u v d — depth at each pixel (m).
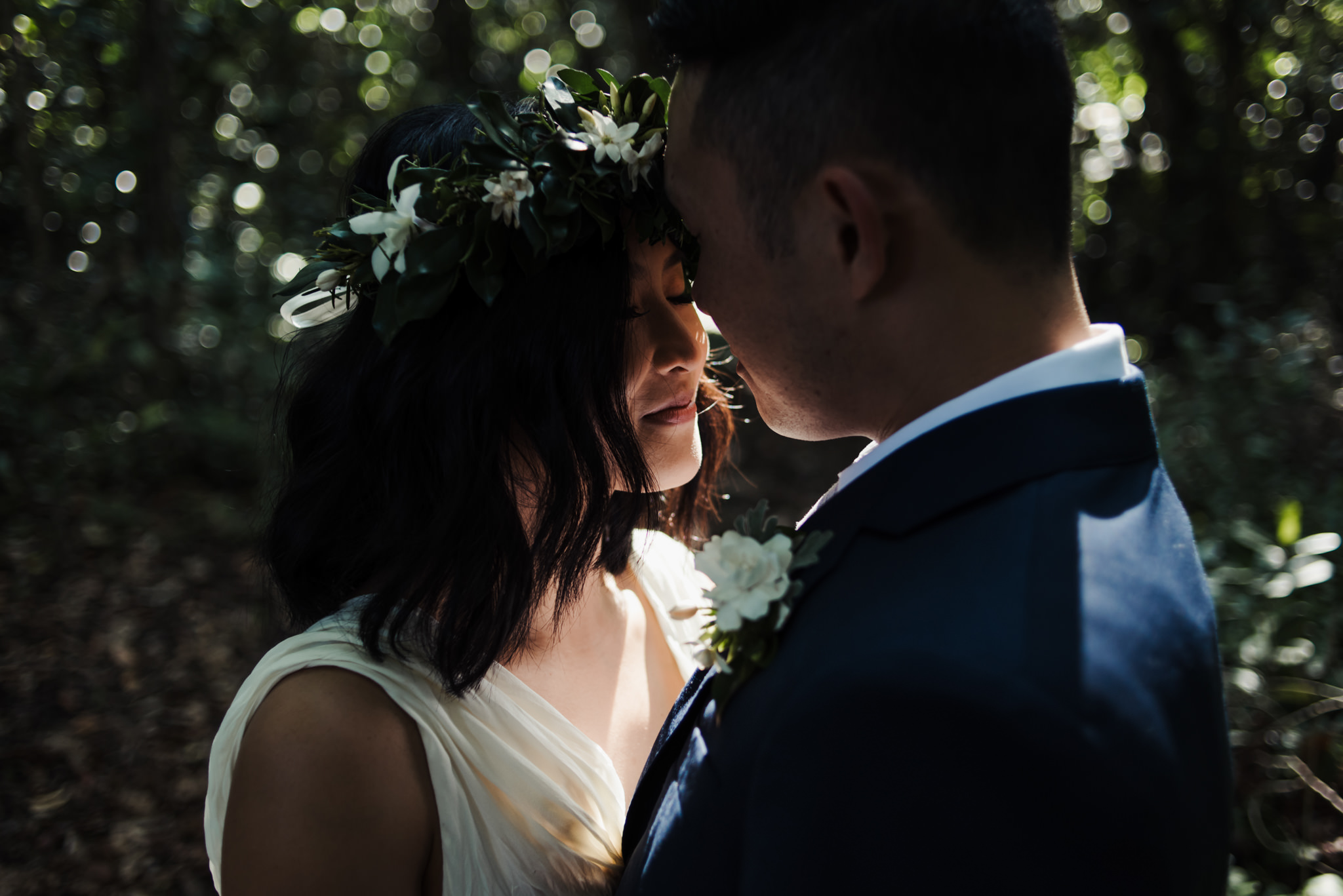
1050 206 0.84
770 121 0.87
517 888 1.14
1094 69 7.99
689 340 1.22
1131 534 0.79
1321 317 5.82
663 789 1.03
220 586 4.88
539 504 1.21
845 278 0.86
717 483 1.74
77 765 3.66
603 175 1.06
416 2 10.29
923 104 0.80
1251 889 2.25
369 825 1.06
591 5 10.74
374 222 1.08
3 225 6.27
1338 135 6.33
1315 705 2.63
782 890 0.75
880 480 0.86
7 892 3.10
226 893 1.05
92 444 5.70
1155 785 0.68
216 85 7.27
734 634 0.89
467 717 1.17
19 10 5.34
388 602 1.12
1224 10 6.55
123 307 6.43
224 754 1.16
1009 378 0.83
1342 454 4.12
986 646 0.70
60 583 4.75
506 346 1.12
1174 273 7.08
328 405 1.23
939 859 0.69
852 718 0.72
